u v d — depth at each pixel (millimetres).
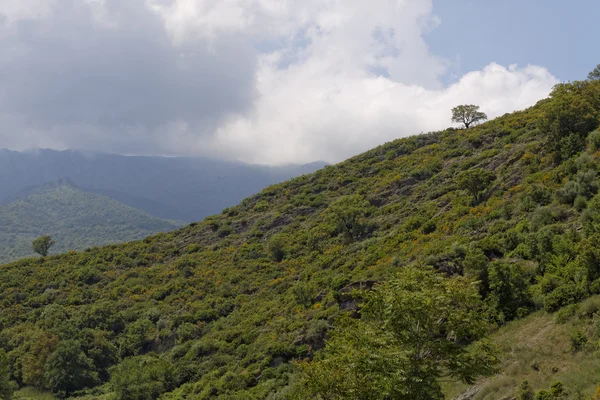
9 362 51406
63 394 48500
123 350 55094
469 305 14414
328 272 50688
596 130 41344
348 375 14305
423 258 37562
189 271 68312
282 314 46594
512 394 17578
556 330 21219
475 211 43938
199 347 47719
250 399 33344
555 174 39938
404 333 13812
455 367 13633
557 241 29031
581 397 14953
